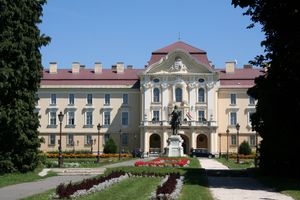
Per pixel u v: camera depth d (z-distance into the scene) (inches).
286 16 1343.5
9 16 1521.9
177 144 3289.9
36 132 1640.0
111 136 4601.4
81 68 4879.4
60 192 906.1
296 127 1419.8
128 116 4618.6
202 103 4441.4
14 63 1528.1
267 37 1430.9
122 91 4640.8
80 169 1861.5
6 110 1513.3
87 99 4648.1
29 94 1589.6
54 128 4611.2
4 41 1509.6
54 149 4594.0
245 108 4584.2
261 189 1184.8
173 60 4480.8
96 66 4813.0
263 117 1534.2
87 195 960.9
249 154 4097.0
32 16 1605.6
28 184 1278.3
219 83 4598.9
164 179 1374.3
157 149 4350.4
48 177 1531.7
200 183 1300.4
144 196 979.3
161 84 4453.7
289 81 1379.2
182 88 4448.8
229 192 1107.3
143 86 4463.6
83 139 4613.7
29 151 1601.9
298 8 1318.9
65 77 4729.3
